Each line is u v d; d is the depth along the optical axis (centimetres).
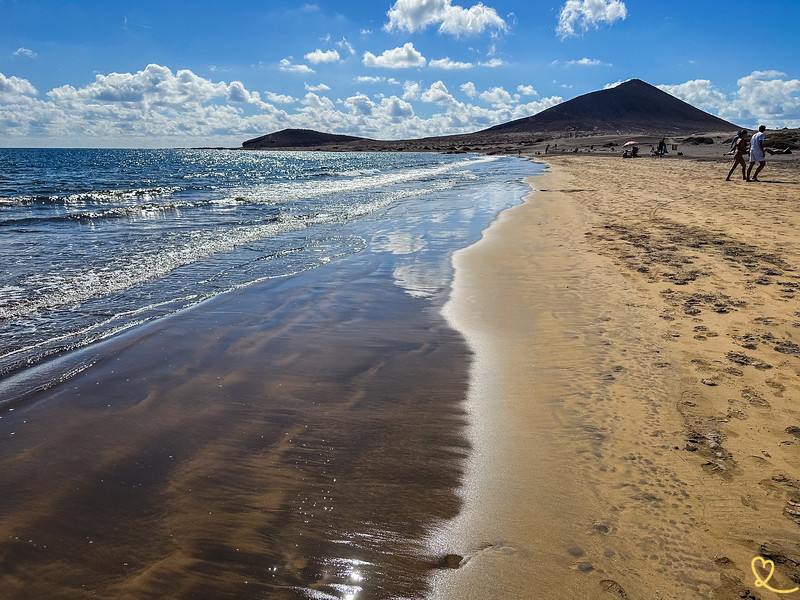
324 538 246
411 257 860
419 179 2970
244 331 529
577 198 1522
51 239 1037
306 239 1045
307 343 496
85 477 292
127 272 768
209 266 814
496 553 235
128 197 2092
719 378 384
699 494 266
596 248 835
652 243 842
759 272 646
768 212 1071
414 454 314
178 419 356
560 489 277
